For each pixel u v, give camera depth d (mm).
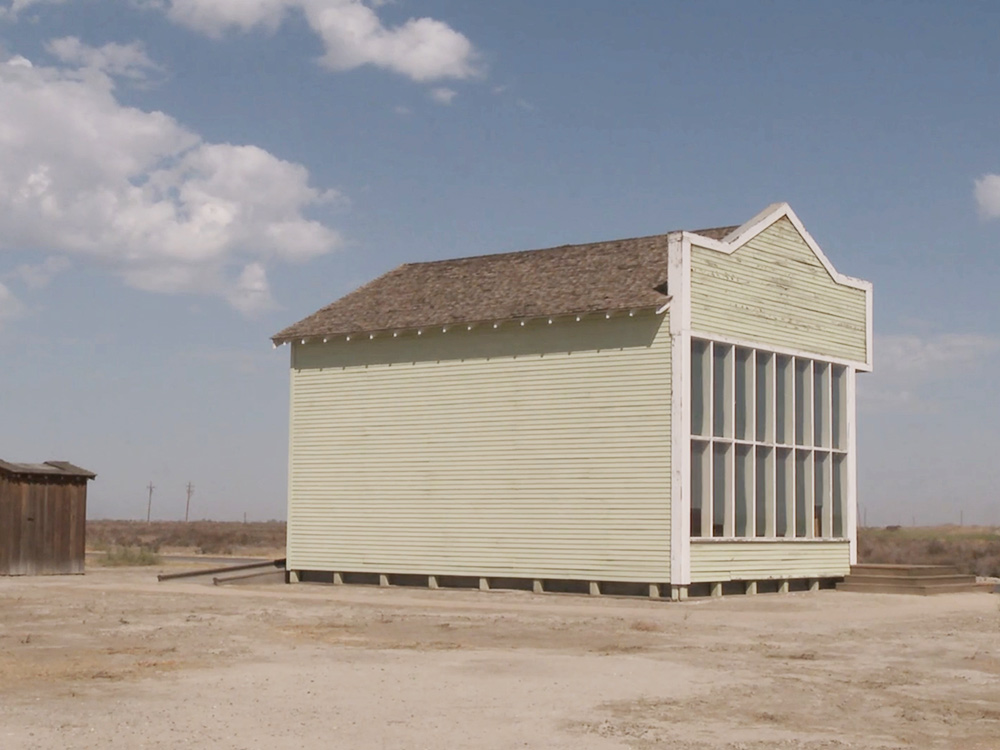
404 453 33688
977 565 55719
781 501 33000
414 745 12031
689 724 13328
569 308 30641
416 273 37406
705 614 25812
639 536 29656
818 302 34562
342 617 24297
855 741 12617
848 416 35562
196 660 17797
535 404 31547
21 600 28000
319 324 35406
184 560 54562
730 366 31047
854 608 27828
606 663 17812
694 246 30062
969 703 14945
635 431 29938
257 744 11977
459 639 20891
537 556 31156
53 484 38125
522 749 11922
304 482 35406
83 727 12703
